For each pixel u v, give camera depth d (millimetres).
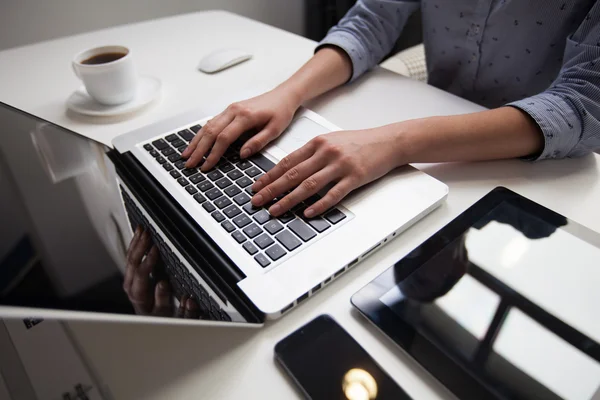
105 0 1211
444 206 425
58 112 615
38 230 316
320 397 272
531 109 472
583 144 473
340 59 649
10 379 270
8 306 229
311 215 394
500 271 337
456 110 583
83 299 260
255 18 1593
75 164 460
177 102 637
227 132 497
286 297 326
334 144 448
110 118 600
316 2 1711
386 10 737
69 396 271
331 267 347
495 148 470
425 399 270
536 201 426
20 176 408
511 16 645
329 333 310
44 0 1112
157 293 305
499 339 291
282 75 700
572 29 609
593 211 411
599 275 329
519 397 260
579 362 275
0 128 534
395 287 332
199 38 852
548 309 307
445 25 748
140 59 772
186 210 415
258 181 439
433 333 299
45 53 812
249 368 297
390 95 627
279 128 522
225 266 354
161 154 501
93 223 351
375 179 440
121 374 293
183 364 302
